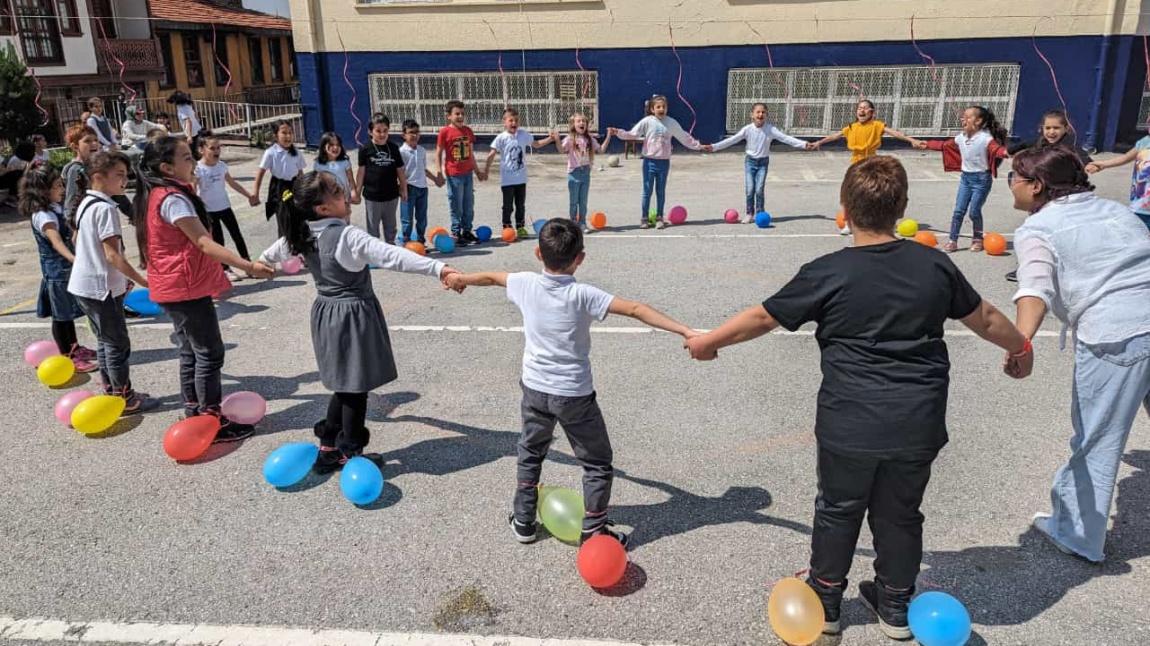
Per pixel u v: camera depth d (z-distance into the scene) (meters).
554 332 3.27
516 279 3.40
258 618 3.18
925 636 2.84
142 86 23.86
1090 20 16.52
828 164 16.69
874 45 17.64
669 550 3.57
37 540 3.75
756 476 4.21
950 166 8.85
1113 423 3.18
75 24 21.11
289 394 5.44
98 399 4.75
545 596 3.28
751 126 10.42
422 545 3.65
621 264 8.66
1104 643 2.94
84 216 4.64
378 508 3.97
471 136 9.64
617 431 4.75
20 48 19.11
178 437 4.35
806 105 18.41
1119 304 3.08
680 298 7.40
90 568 3.53
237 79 30.16
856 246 2.66
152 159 4.27
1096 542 3.34
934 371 2.56
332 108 19.80
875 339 2.55
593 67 18.72
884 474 2.67
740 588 3.30
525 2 18.44
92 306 4.82
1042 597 3.20
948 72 17.53
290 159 8.59
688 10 18.05
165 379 5.77
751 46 18.08
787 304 2.64
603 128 19.19
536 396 3.34
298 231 3.86
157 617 3.20
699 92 18.59
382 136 8.80
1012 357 2.84
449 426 4.88
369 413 5.07
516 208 10.10
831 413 2.65
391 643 3.02
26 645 3.06
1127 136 17.25
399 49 19.19
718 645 2.98
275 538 3.73
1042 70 17.03
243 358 6.14
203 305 4.44
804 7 17.66
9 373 5.95
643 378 5.55
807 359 5.87
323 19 19.17
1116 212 3.18
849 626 3.05
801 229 10.32
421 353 6.14
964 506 3.87
